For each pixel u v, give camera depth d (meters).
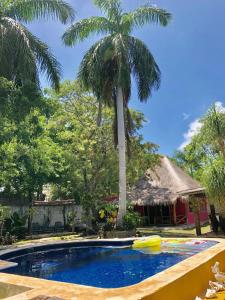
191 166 43.91
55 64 19.03
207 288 6.15
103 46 21.45
